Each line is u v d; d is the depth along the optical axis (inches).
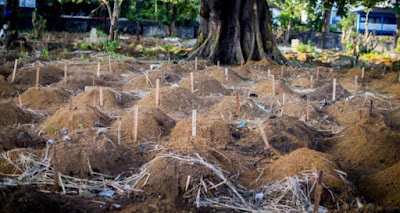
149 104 413.1
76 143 258.2
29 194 195.2
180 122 329.7
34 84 534.9
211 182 225.0
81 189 224.4
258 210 212.2
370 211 206.5
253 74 677.9
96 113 350.0
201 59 834.8
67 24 1647.4
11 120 341.1
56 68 592.4
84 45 951.0
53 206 203.5
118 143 273.4
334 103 454.6
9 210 185.8
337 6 1053.2
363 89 572.4
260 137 316.8
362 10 2020.2
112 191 225.5
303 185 224.7
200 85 506.9
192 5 1726.1
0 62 686.5
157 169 231.6
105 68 658.2
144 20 1780.3
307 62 961.5
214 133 318.3
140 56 924.0
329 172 233.9
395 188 228.7
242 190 231.1
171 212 202.8
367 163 292.4
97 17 1689.2
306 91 552.4
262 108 411.8
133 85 527.8
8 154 250.1
